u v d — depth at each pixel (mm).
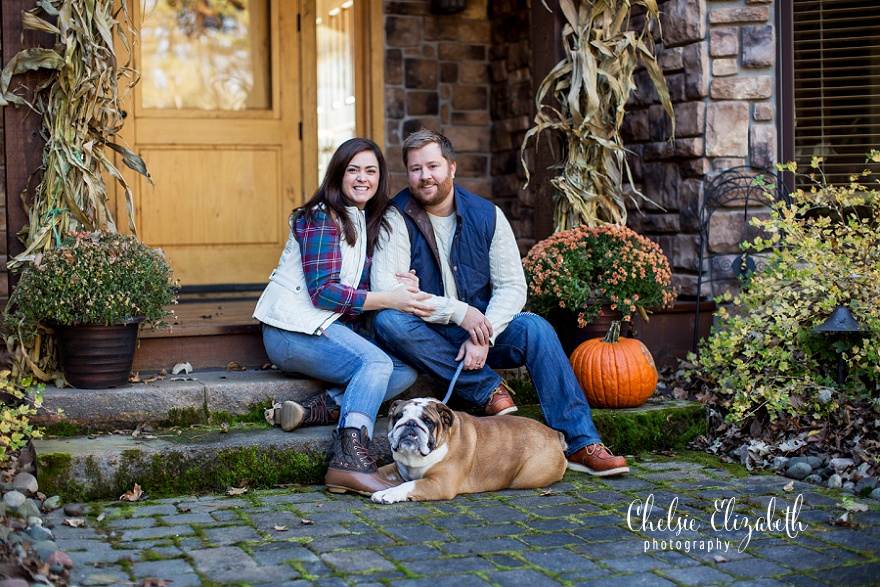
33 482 3184
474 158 6773
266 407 3822
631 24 5320
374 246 3732
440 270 3785
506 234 3795
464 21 6648
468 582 2445
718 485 3461
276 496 3299
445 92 6648
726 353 4129
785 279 4227
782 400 3807
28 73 3871
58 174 3885
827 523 2996
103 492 3242
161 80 5754
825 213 5020
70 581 2418
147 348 4074
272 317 3688
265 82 5996
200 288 5816
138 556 2625
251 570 2520
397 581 2449
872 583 2473
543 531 2885
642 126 5332
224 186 5906
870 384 4035
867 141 5043
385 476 3395
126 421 3662
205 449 3369
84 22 3832
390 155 6516
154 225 5762
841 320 3822
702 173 4941
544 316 4457
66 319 3576
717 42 4887
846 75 5012
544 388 3695
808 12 4980
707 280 4945
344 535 2828
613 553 2691
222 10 5867
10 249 3939
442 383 4078
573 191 4723
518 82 6430
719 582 2475
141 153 5707
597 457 3555
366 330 3842
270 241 6043
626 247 4281
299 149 6074
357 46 6441
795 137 5012
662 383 4582
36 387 3703
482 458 3352
